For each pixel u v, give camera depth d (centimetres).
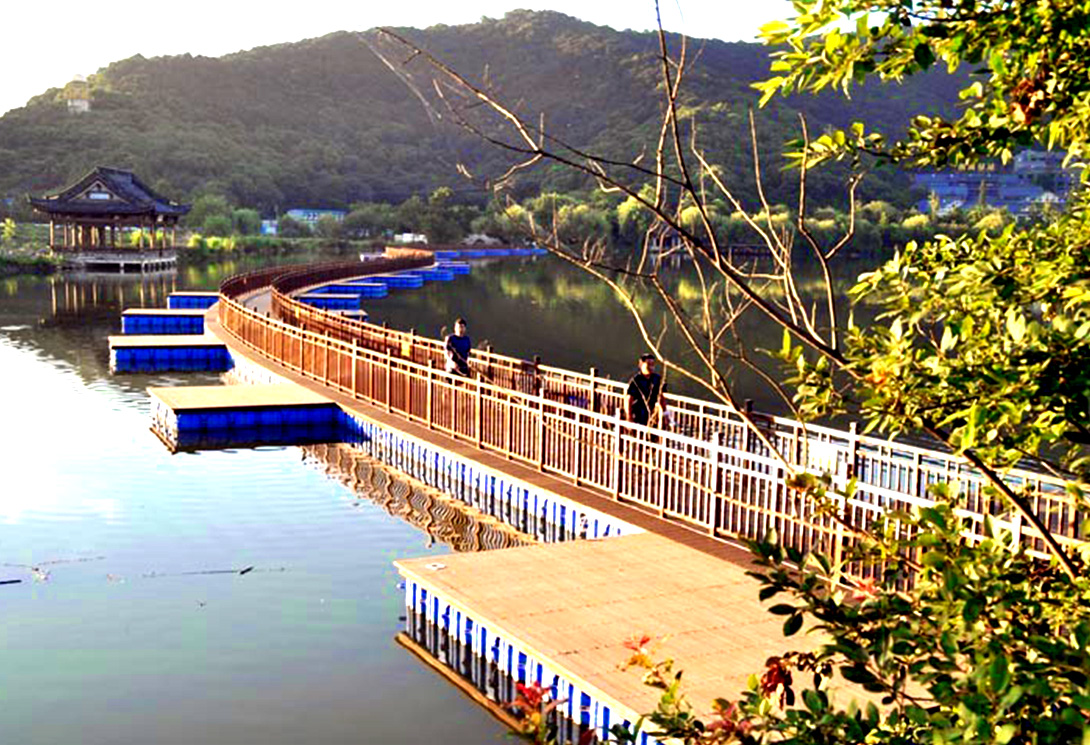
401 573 1080
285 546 1380
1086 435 298
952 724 249
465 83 270
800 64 285
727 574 1045
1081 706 221
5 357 3419
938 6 280
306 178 15800
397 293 6656
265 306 4469
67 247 8556
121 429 2216
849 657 266
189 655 1019
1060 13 280
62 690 941
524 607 959
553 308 5591
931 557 280
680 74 254
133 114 17512
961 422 310
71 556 1335
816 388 301
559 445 1465
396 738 850
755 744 284
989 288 314
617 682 789
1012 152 333
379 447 1947
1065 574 306
